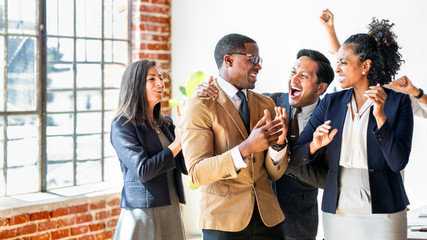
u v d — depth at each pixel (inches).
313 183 111.6
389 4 161.3
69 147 204.8
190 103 102.0
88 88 207.5
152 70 132.3
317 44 179.6
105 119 212.4
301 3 183.2
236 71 104.3
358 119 99.9
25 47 191.9
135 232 126.7
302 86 124.4
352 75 100.5
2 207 173.0
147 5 212.2
